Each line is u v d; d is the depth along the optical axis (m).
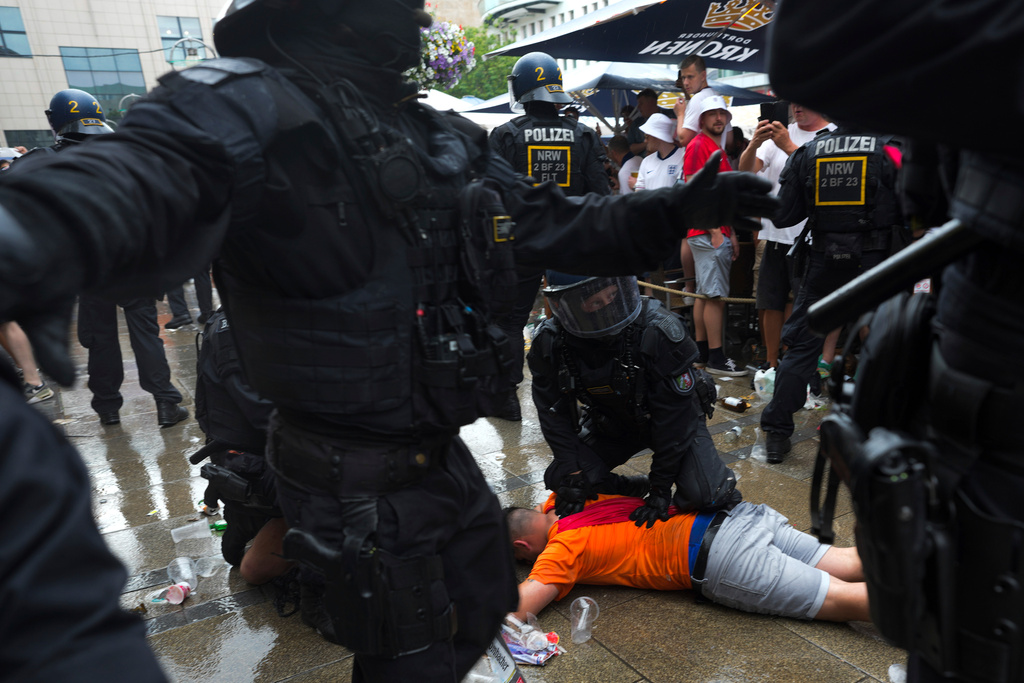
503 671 1.87
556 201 1.51
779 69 0.85
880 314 1.08
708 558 2.45
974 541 0.91
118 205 0.78
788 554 2.54
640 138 7.42
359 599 1.28
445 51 3.30
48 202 0.71
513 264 1.41
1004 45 0.68
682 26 6.88
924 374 1.03
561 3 43.72
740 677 2.16
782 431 3.72
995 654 0.91
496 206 1.37
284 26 1.27
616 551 2.57
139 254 0.83
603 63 9.84
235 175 1.00
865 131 0.87
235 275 1.26
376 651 1.30
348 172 1.19
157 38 37.62
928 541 0.93
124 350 7.45
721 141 4.95
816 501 1.16
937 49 0.72
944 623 0.94
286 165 1.12
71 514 0.61
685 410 2.51
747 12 6.65
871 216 3.57
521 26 46.34
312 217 1.16
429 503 1.35
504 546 1.57
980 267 0.93
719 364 5.49
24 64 35.53
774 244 4.76
